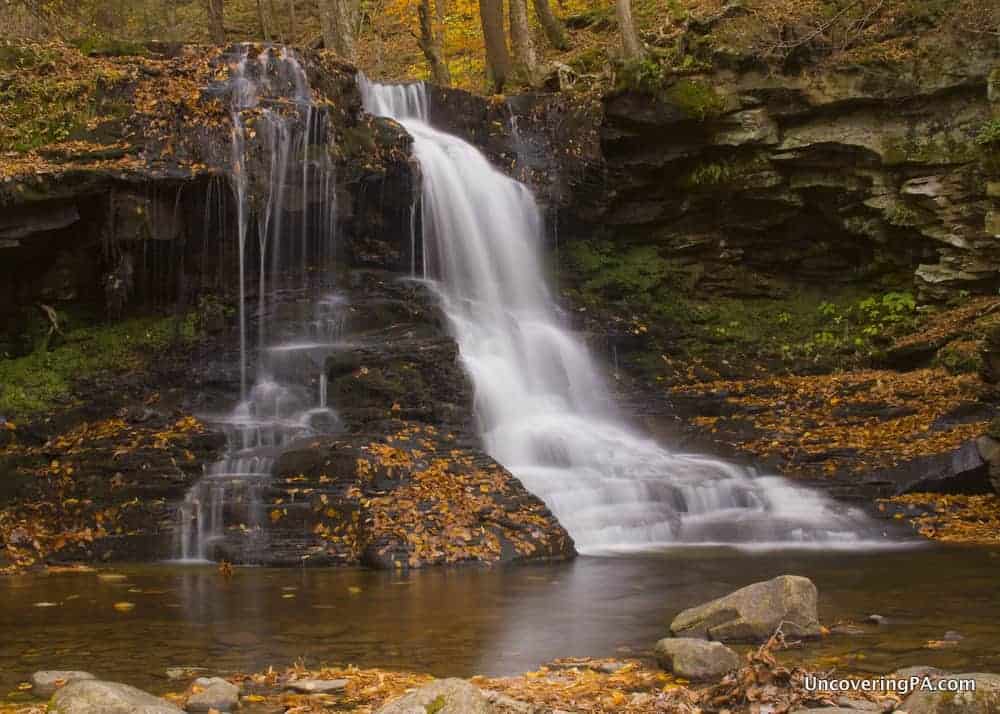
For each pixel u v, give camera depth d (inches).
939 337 755.4
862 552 494.9
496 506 494.3
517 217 829.8
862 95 810.8
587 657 278.5
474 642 298.4
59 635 312.2
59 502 518.3
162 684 254.2
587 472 589.6
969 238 781.9
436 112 850.8
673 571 437.1
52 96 651.5
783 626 294.0
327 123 694.5
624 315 847.1
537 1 1124.5
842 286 877.2
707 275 888.9
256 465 530.6
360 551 465.4
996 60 775.1
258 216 661.9
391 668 267.9
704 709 225.3
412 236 752.3
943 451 604.1
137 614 345.7
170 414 598.5
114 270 649.6
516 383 702.5
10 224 610.5
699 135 860.6
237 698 235.3
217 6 1061.8
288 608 355.3
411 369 615.2
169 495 516.1
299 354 629.6
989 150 627.2
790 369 814.5
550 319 815.1
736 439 671.8
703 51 855.1
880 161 815.7
